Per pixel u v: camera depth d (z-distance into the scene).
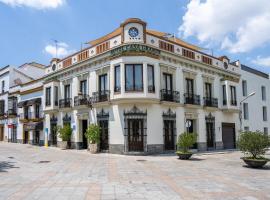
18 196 7.95
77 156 19.34
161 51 22.38
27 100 35.00
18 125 36.72
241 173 12.70
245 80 33.84
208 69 27.44
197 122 25.53
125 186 9.44
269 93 39.16
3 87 41.44
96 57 23.42
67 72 27.25
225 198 7.96
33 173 12.10
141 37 21.05
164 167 14.48
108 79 22.33
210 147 26.81
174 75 23.61
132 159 17.88
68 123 26.78
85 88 25.06
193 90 25.56
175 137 23.02
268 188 9.38
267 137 14.99
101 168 13.76
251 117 34.16
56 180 10.47
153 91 21.33
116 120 21.44
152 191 8.72
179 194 8.37
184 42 30.16
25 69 41.12
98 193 8.36
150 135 21.17
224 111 28.69
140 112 20.97
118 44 21.55
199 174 12.31
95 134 21.98
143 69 20.81
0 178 10.87
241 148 15.35
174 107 23.33
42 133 31.38
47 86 29.38
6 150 24.19
